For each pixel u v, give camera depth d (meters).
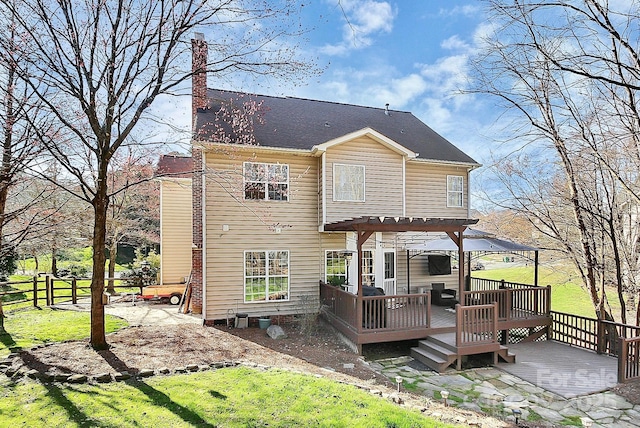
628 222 11.07
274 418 5.20
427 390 7.57
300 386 6.42
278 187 12.69
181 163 20.94
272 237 12.50
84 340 8.75
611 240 10.55
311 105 16.66
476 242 12.11
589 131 9.37
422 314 10.87
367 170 13.15
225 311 11.87
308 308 12.16
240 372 7.07
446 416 5.88
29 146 8.03
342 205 12.77
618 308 14.86
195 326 11.30
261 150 12.34
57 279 14.32
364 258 13.68
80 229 14.03
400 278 14.38
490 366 9.23
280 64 8.84
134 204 20.39
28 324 10.39
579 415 6.62
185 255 18.09
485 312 9.48
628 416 6.61
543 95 9.82
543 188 12.44
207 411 5.33
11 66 7.06
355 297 9.92
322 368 8.13
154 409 5.35
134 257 29.61
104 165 7.99
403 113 18.62
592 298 11.29
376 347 10.58
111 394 5.83
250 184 12.27
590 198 10.88
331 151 12.76
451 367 9.09
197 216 13.55
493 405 6.91
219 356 8.30
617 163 9.26
